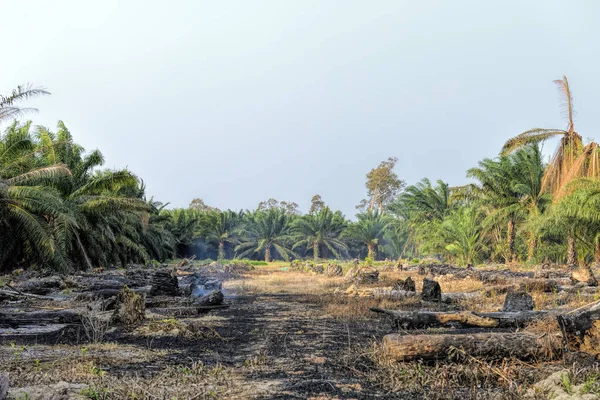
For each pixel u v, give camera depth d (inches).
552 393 176.4
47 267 895.1
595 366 205.3
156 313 418.0
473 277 825.5
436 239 1605.6
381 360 225.9
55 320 357.7
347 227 2421.3
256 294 650.8
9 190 853.2
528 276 793.6
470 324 313.9
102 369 219.5
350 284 789.2
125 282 690.2
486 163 1381.6
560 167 967.0
